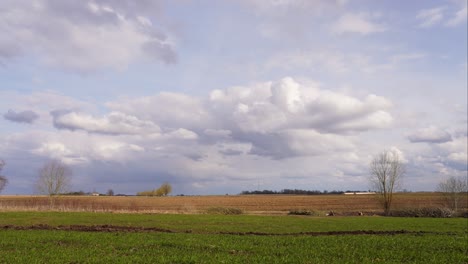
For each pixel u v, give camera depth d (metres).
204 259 20.97
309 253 23.69
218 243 27.30
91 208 67.06
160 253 22.84
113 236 29.97
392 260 21.80
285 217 57.78
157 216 52.81
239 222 46.28
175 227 39.81
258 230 38.75
